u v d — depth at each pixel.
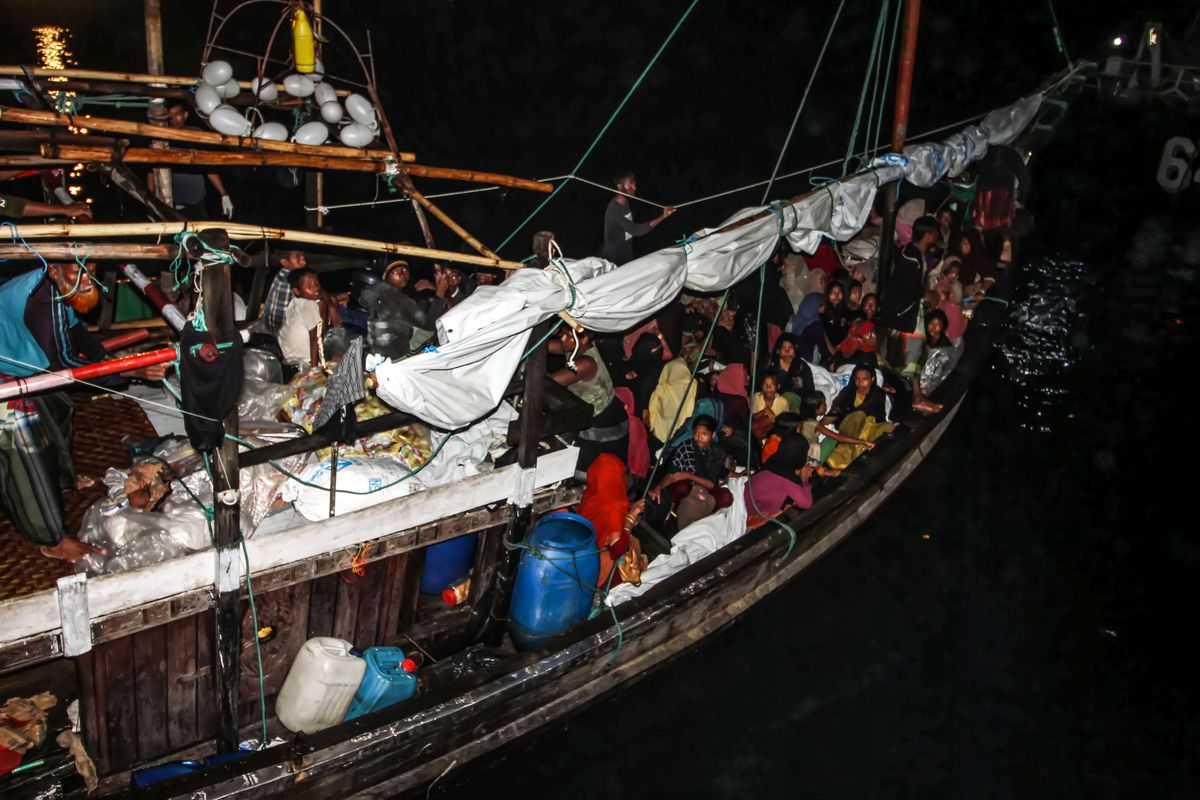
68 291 5.12
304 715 5.40
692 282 6.47
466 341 4.92
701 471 7.46
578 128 15.73
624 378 7.83
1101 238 13.94
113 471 5.35
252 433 5.37
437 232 12.16
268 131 6.71
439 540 5.57
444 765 5.71
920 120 17.69
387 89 15.81
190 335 4.22
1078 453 9.72
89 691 4.79
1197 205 14.77
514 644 6.36
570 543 6.14
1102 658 7.55
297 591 5.35
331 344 6.58
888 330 9.02
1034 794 6.48
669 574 6.82
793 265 9.53
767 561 7.07
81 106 7.23
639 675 6.45
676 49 18.64
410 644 6.02
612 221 9.12
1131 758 6.78
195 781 4.78
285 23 17.06
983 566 8.30
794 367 8.32
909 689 7.17
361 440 5.65
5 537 5.03
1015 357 11.12
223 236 4.19
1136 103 16.53
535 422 5.51
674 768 6.46
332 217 11.81
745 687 7.07
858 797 6.38
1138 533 8.74
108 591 4.51
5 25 16.08
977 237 10.87
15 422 4.63
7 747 4.83
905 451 8.21
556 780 6.25
